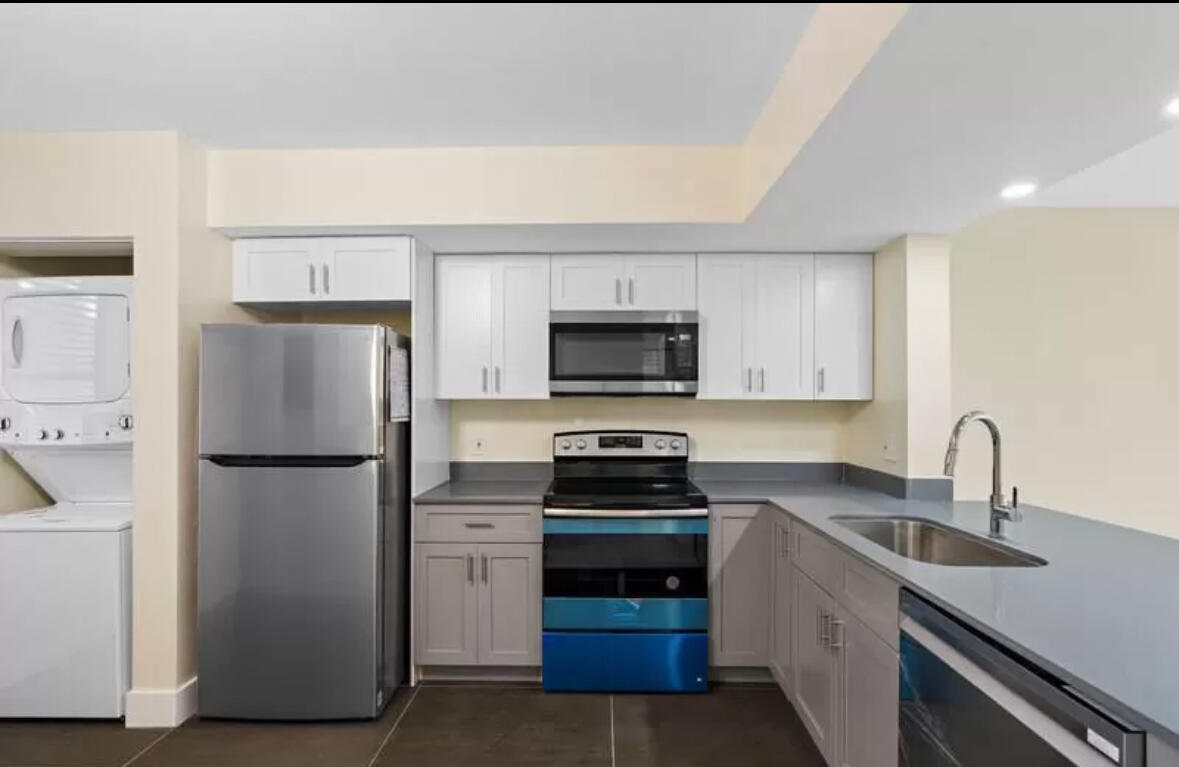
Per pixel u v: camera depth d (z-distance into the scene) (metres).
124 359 2.78
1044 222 3.61
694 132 2.62
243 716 2.70
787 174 2.17
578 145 2.78
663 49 1.97
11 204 2.67
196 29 1.86
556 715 2.79
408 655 3.14
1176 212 3.59
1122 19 1.29
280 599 2.70
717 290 3.30
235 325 2.70
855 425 3.51
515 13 1.78
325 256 3.00
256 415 2.70
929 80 1.54
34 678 2.66
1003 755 1.25
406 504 3.11
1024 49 1.40
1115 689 1.02
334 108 2.40
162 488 2.65
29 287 2.79
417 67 2.08
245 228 2.87
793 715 2.80
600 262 3.30
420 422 3.14
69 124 2.58
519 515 3.06
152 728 2.63
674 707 2.86
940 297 2.96
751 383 3.29
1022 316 3.59
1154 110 1.70
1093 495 3.56
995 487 2.40
